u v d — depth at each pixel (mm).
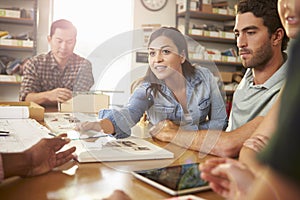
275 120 311
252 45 1312
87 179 646
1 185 607
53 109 2006
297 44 303
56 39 2592
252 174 401
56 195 556
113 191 565
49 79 2596
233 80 4043
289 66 305
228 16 4484
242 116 1341
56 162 728
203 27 4461
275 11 1254
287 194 280
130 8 4188
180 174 633
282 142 284
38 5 3959
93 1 4004
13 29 3963
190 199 524
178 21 4461
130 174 675
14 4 3924
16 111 1489
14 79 3688
